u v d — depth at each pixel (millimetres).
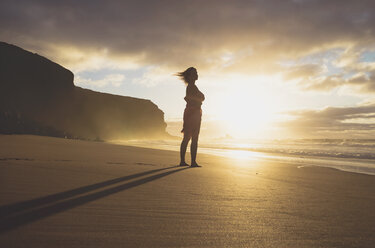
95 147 7910
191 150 4434
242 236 1127
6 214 1213
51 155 4227
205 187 2281
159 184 2277
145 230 1126
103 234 1045
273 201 1885
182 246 978
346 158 11422
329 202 1954
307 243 1081
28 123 22953
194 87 4578
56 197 1581
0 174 2242
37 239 953
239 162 6168
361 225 1375
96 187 1960
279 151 16203
